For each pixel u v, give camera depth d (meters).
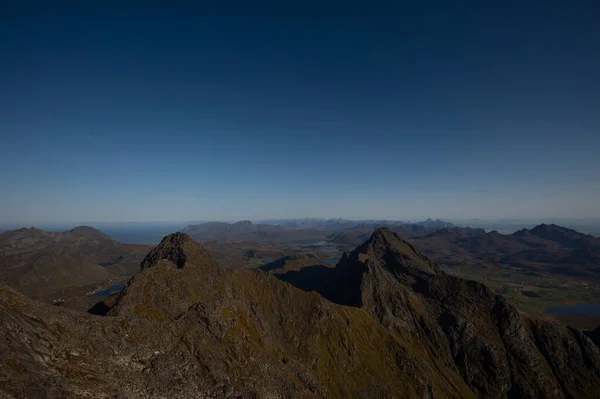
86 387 51.06
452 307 173.62
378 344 141.12
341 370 121.00
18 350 47.06
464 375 147.50
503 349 154.50
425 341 158.12
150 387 62.25
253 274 148.88
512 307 168.75
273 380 87.69
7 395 37.97
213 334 88.56
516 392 141.25
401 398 120.50
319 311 140.00
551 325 167.12
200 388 70.38
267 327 122.44
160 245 133.38
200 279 116.94
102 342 64.44
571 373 148.88
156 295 97.25
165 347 75.19
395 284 183.75
